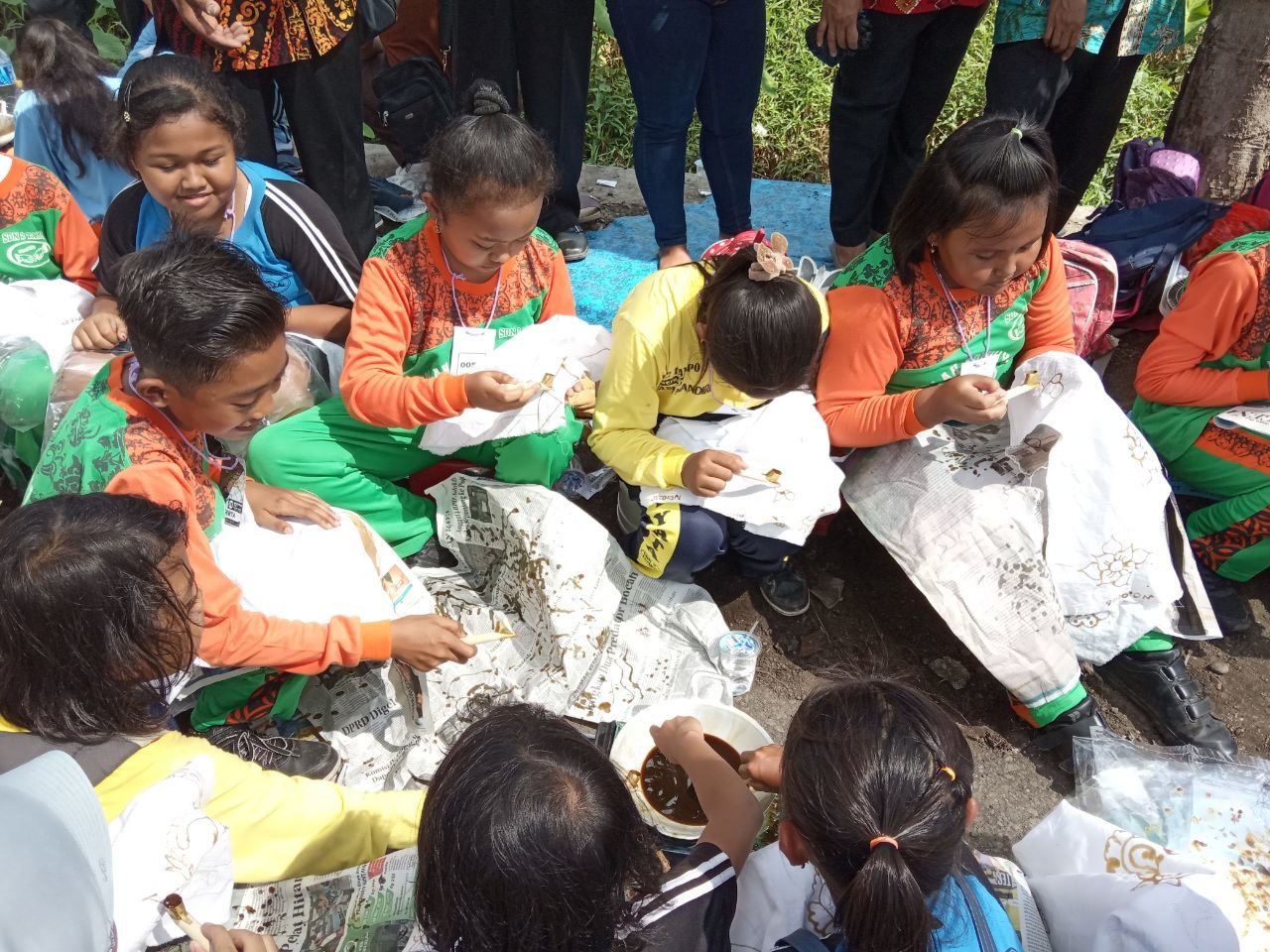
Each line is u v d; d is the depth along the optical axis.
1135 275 3.22
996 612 2.29
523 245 2.22
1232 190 3.45
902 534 2.41
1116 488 2.26
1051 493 2.29
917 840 1.29
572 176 3.54
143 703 1.55
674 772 2.02
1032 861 1.87
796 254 3.80
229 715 2.18
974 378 2.20
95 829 1.24
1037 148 2.07
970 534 2.32
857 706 1.40
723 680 2.31
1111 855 1.76
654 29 2.95
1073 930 1.68
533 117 3.37
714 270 2.29
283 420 2.45
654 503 2.34
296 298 2.76
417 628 2.03
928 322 2.39
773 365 2.06
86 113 3.11
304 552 2.17
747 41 3.14
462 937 1.25
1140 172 3.39
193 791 1.49
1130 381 3.21
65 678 1.46
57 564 1.41
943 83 3.29
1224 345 2.52
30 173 2.73
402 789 2.13
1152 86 4.98
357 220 3.33
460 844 1.23
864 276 2.40
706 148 3.45
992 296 2.38
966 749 1.42
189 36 2.91
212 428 1.89
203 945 1.37
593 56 5.14
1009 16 3.03
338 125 3.10
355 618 2.02
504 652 2.39
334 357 2.69
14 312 2.58
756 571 2.58
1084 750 2.13
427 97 3.71
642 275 3.61
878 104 3.16
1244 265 2.41
